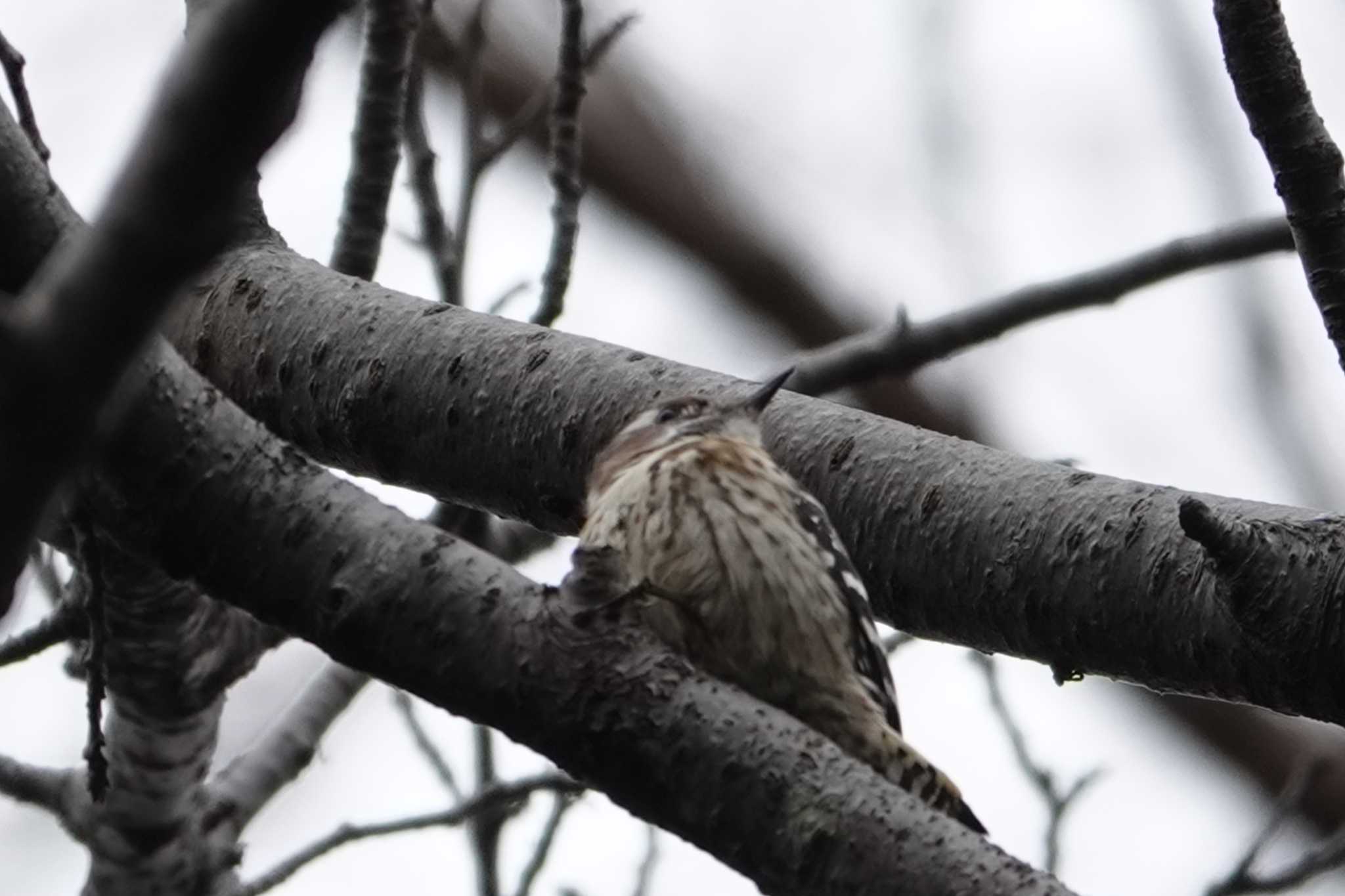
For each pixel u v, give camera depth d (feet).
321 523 21.61
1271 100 24.18
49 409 12.67
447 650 20.83
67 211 21.33
